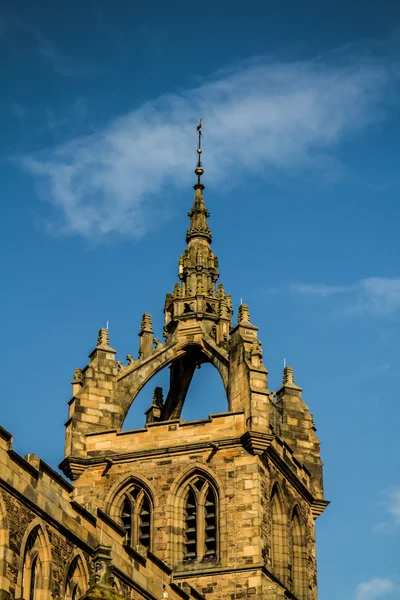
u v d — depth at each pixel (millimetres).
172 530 101938
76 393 106938
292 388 112000
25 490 74812
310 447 110438
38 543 75625
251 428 102375
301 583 105125
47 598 75062
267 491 102938
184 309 110812
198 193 116438
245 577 99625
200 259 112500
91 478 104500
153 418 111000
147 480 103625
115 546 81750
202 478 103062
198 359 110438
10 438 74000
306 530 107438
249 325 107312
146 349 110188
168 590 87062
